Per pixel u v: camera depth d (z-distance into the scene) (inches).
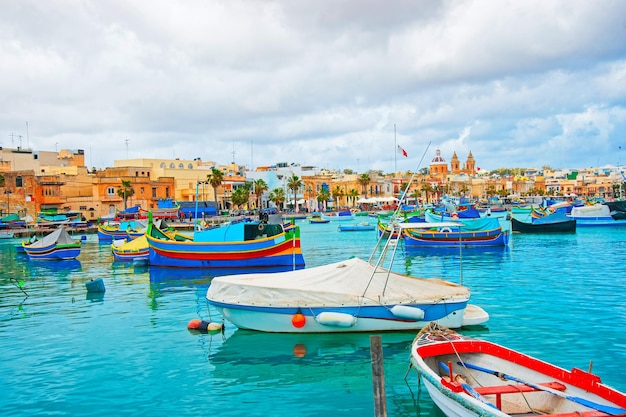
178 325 874.1
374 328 753.0
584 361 642.2
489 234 2018.9
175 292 1192.8
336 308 743.7
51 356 727.1
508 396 498.9
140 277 1461.6
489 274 1333.7
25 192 3843.5
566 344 706.2
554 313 873.5
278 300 759.1
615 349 682.2
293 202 5880.9
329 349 709.3
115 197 4323.3
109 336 820.6
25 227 3467.0
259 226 1600.6
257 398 571.8
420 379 594.6
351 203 6363.2
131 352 733.9
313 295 749.9
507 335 749.3
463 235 2038.6
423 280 788.0
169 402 568.4
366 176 6141.7
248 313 779.4
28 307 1073.5
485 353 554.3
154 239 1641.2
